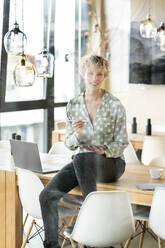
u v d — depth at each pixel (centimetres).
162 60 264
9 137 277
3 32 276
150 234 238
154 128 260
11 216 272
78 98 251
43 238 265
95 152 246
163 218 212
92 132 247
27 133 276
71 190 252
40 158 264
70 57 259
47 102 266
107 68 254
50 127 269
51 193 253
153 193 229
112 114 245
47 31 268
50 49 267
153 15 266
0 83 274
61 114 263
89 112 248
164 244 236
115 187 242
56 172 254
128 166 247
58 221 253
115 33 263
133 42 264
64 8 262
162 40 268
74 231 216
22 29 273
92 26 262
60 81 261
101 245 215
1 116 280
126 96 260
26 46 272
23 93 272
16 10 273
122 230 212
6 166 270
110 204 208
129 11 263
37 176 254
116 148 244
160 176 236
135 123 260
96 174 244
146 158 251
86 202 210
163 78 262
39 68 270
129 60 258
